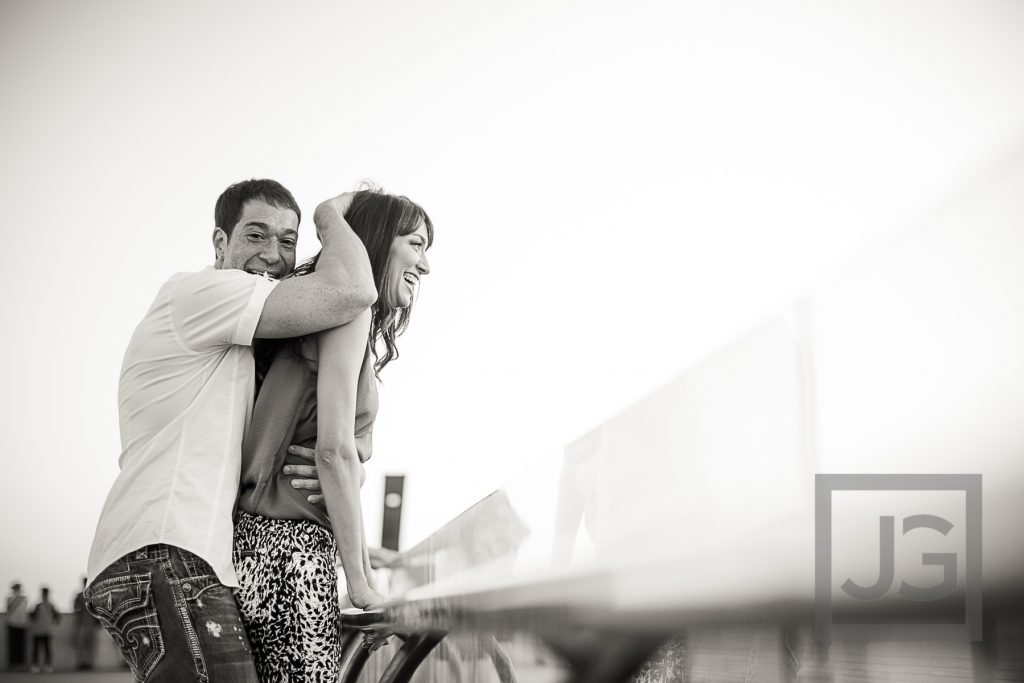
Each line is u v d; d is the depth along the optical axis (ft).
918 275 1.20
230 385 5.03
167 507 4.77
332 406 4.87
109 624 4.98
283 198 5.81
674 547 2.08
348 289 4.83
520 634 3.34
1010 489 1.08
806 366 1.50
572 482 2.84
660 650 2.21
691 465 2.00
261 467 4.97
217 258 5.98
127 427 5.09
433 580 4.98
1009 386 1.06
